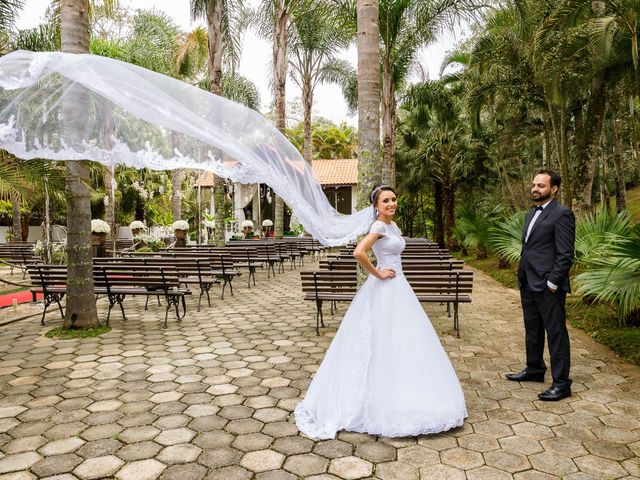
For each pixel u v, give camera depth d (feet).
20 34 36.42
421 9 37.01
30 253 41.75
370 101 17.92
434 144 60.03
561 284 11.68
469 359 15.29
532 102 36.29
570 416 10.77
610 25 22.12
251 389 12.73
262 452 9.19
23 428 10.34
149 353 16.24
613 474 8.29
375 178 17.98
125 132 10.55
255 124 10.73
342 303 26.08
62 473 8.44
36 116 10.07
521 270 12.76
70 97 10.12
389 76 44.14
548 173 12.17
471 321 21.06
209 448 9.36
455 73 52.65
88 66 9.92
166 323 20.45
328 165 93.66
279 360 15.40
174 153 10.60
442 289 18.40
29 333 19.16
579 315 21.18
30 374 14.03
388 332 10.20
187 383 13.21
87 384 13.15
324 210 11.11
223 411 11.23
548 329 11.91
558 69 25.70
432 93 54.90
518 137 48.26
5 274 41.01
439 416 9.73
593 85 28.58
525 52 32.94
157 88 10.21
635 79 26.55
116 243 57.41
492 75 37.14
